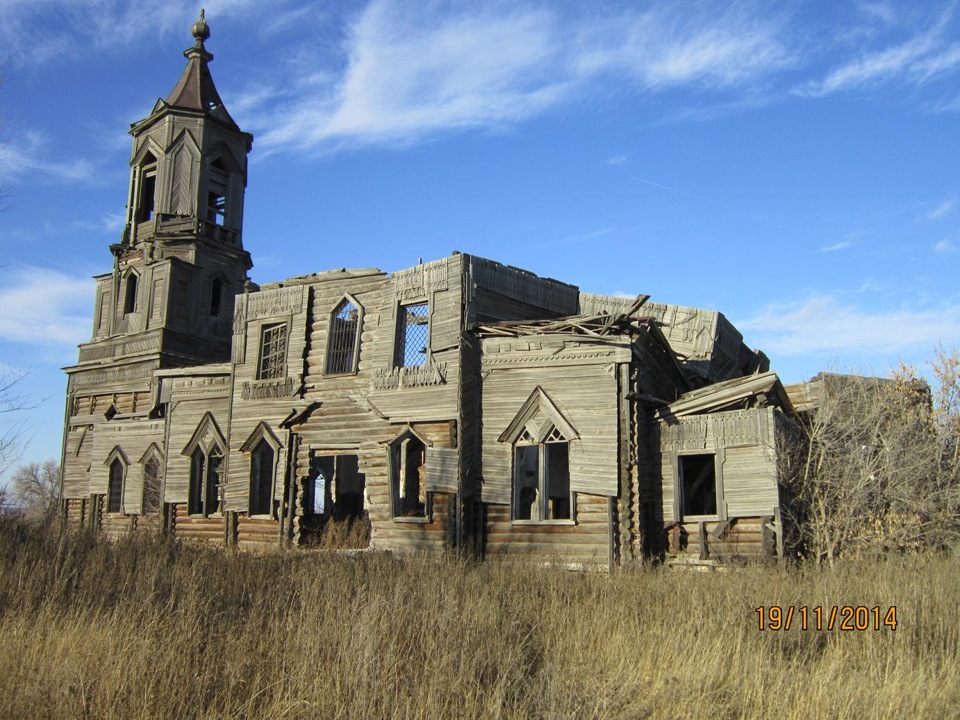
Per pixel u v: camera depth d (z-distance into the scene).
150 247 38.78
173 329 37.25
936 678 10.05
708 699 9.01
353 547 24.69
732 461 20.39
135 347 37.75
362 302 26.16
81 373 39.59
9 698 8.12
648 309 27.39
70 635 10.01
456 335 23.61
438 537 22.72
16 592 12.23
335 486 27.47
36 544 15.43
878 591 13.21
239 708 8.38
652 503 21.56
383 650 9.86
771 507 19.52
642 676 9.76
